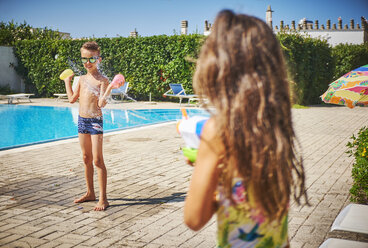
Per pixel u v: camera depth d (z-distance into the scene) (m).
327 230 4.06
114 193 5.39
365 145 5.15
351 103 4.55
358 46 25.16
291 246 3.67
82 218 4.43
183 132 1.32
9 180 5.98
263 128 1.20
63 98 23.47
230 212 1.30
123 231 4.05
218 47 1.25
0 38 25.64
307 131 11.38
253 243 1.32
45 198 5.14
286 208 1.34
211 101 1.26
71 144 9.20
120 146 9.02
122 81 4.43
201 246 3.70
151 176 6.32
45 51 23.42
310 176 6.28
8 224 4.21
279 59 1.30
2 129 13.65
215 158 1.24
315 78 20.55
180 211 4.69
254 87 1.20
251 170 1.22
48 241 3.77
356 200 4.94
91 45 4.59
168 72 21.05
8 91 23.78
